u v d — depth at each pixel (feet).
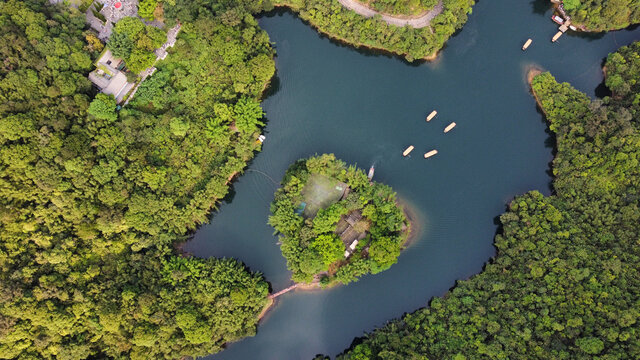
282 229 386.32
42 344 346.54
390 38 411.54
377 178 410.72
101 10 404.57
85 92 377.50
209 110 400.47
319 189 401.29
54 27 371.35
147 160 385.70
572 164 392.06
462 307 375.04
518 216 391.45
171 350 368.27
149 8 389.39
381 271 398.01
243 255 405.18
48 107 360.07
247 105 394.93
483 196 411.13
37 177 350.02
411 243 402.52
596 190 382.22
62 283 355.97
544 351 340.80
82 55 372.38
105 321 355.15
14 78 348.18
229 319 372.58
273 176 413.18
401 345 365.40
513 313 358.23
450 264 401.49
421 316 378.73
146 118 384.47
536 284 365.20
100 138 367.86
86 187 364.99
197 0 398.21
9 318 339.36
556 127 406.62
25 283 349.00
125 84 392.47
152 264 376.27
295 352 395.96
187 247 403.34
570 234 373.81
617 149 375.04
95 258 374.22
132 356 361.51
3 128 339.16
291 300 400.47
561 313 350.43
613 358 323.78
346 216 394.93
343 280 382.42
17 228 350.43
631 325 333.42
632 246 361.71
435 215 407.44
